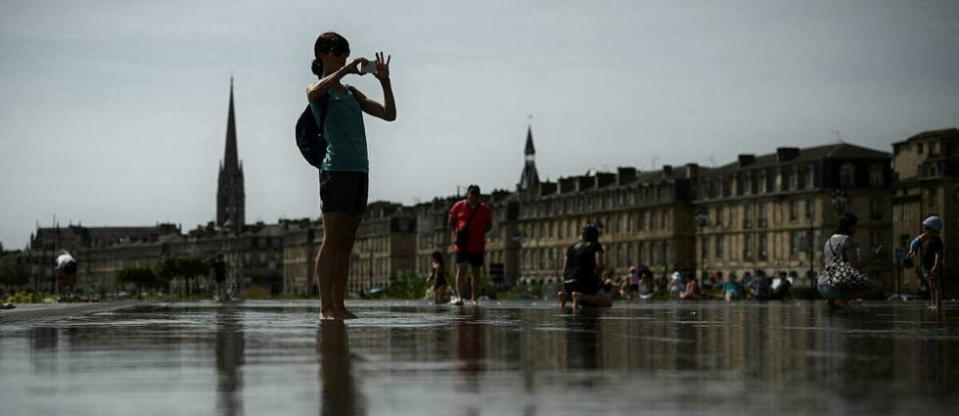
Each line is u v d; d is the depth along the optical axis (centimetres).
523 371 544
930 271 2102
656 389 468
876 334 877
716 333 885
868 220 11562
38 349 693
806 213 11838
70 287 3881
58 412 400
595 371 544
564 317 1292
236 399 438
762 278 5603
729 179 12975
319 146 1208
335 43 1227
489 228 2353
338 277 1216
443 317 1283
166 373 536
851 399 432
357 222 1214
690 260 13538
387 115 1238
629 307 2131
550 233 16262
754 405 416
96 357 629
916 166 11956
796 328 987
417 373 534
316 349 686
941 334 875
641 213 14250
